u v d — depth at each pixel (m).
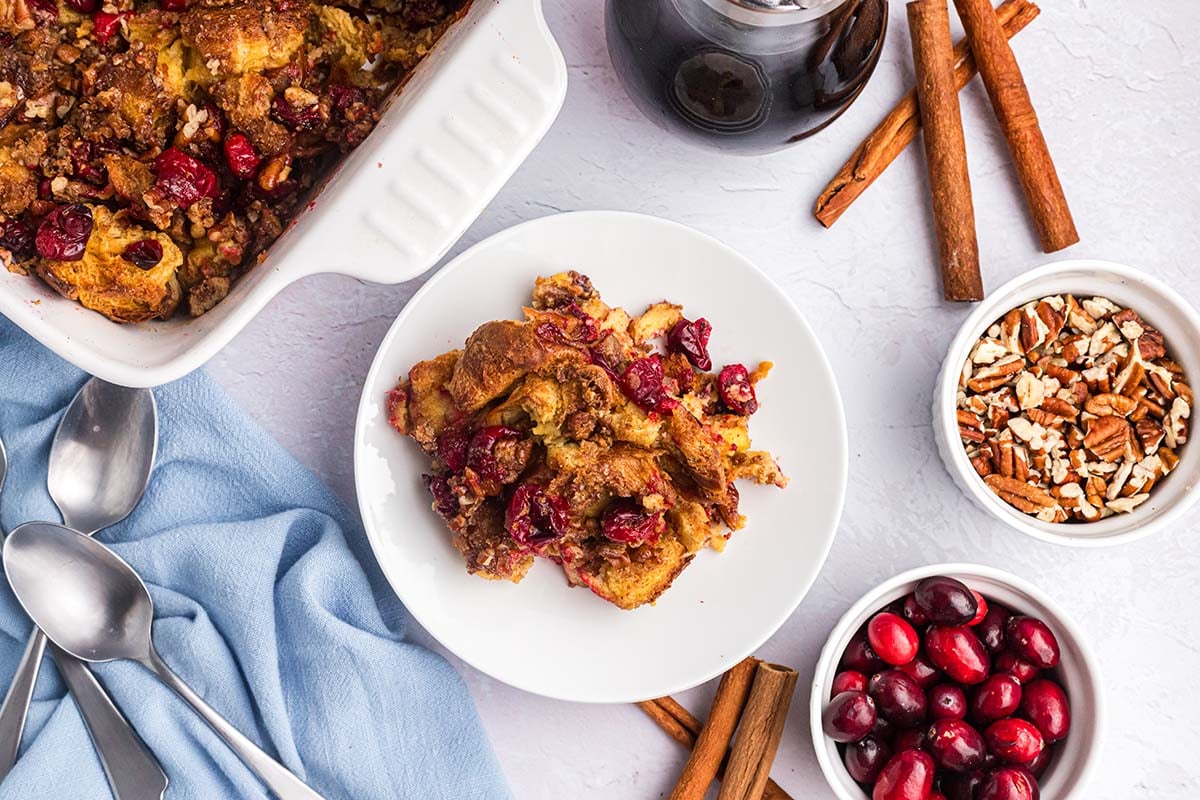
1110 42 0.71
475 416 0.66
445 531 0.68
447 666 0.70
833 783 0.67
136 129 0.64
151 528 0.70
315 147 0.66
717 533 0.69
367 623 0.69
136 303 0.64
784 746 0.71
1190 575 0.71
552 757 0.71
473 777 0.69
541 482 0.65
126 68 0.64
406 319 0.67
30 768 0.67
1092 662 0.67
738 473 0.68
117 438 0.69
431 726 0.69
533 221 0.68
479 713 0.71
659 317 0.69
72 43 0.64
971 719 0.68
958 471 0.68
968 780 0.67
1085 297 0.69
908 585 0.68
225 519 0.70
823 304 0.71
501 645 0.68
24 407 0.69
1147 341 0.69
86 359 0.61
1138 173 0.72
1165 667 0.71
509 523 0.64
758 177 0.71
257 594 0.69
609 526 0.65
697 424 0.65
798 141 0.68
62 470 0.69
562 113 0.71
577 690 0.68
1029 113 0.69
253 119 0.64
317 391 0.71
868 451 0.71
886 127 0.70
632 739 0.71
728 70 0.63
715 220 0.71
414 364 0.68
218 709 0.69
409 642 0.70
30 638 0.69
